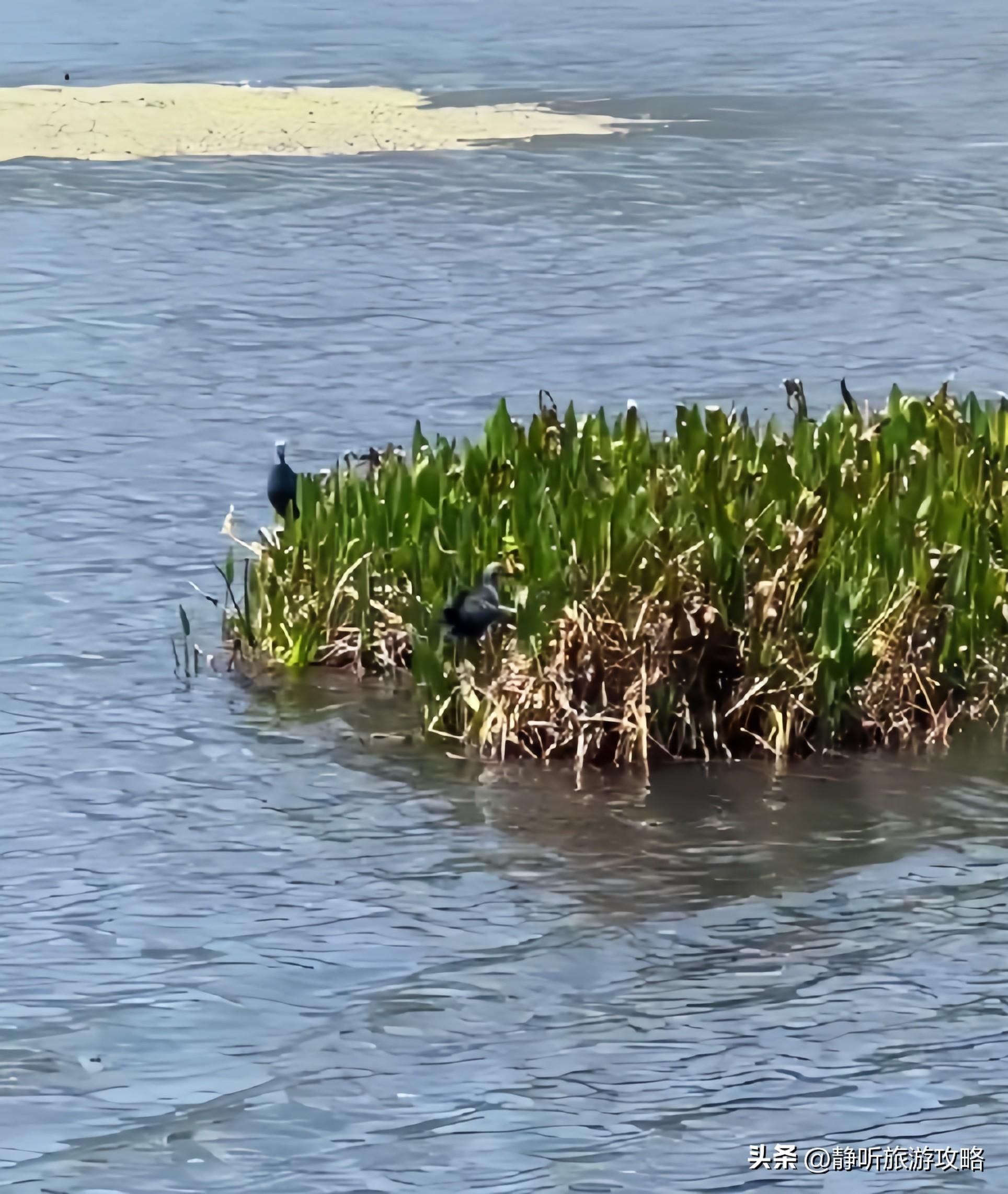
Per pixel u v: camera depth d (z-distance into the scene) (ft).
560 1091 29.01
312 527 46.09
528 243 93.97
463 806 37.93
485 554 43.29
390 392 69.92
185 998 31.42
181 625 47.42
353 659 44.70
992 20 188.96
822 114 131.23
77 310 81.51
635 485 43.65
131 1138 27.99
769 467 43.65
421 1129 28.19
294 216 100.12
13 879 35.14
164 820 37.47
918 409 47.96
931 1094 28.91
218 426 65.36
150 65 155.94
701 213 100.22
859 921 33.63
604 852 36.06
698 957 32.50
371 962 32.42
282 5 204.64
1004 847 36.35
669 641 40.06
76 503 56.75
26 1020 30.81
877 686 40.78
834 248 92.68
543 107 133.90
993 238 94.63
